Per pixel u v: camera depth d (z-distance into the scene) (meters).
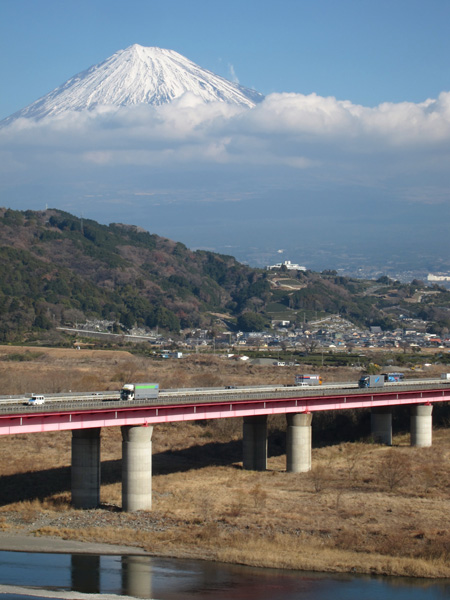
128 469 99.88
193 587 73.56
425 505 101.81
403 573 77.81
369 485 114.12
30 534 89.44
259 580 75.69
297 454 125.19
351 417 163.12
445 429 165.00
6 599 69.19
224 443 149.75
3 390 182.62
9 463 124.25
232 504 102.38
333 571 78.50
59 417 95.12
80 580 74.81
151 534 89.38
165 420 105.50
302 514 97.69
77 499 101.50
